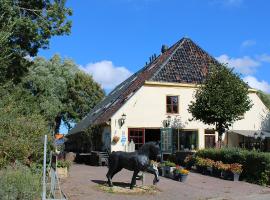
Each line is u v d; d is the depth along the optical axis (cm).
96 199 1323
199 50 3344
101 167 2491
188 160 2348
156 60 3625
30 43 2027
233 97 2473
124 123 2864
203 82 2797
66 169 1841
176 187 1652
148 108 2938
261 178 1841
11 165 1344
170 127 2948
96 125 3170
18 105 1717
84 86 5069
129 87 3459
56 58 5094
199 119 2677
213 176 2061
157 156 1527
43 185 1137
